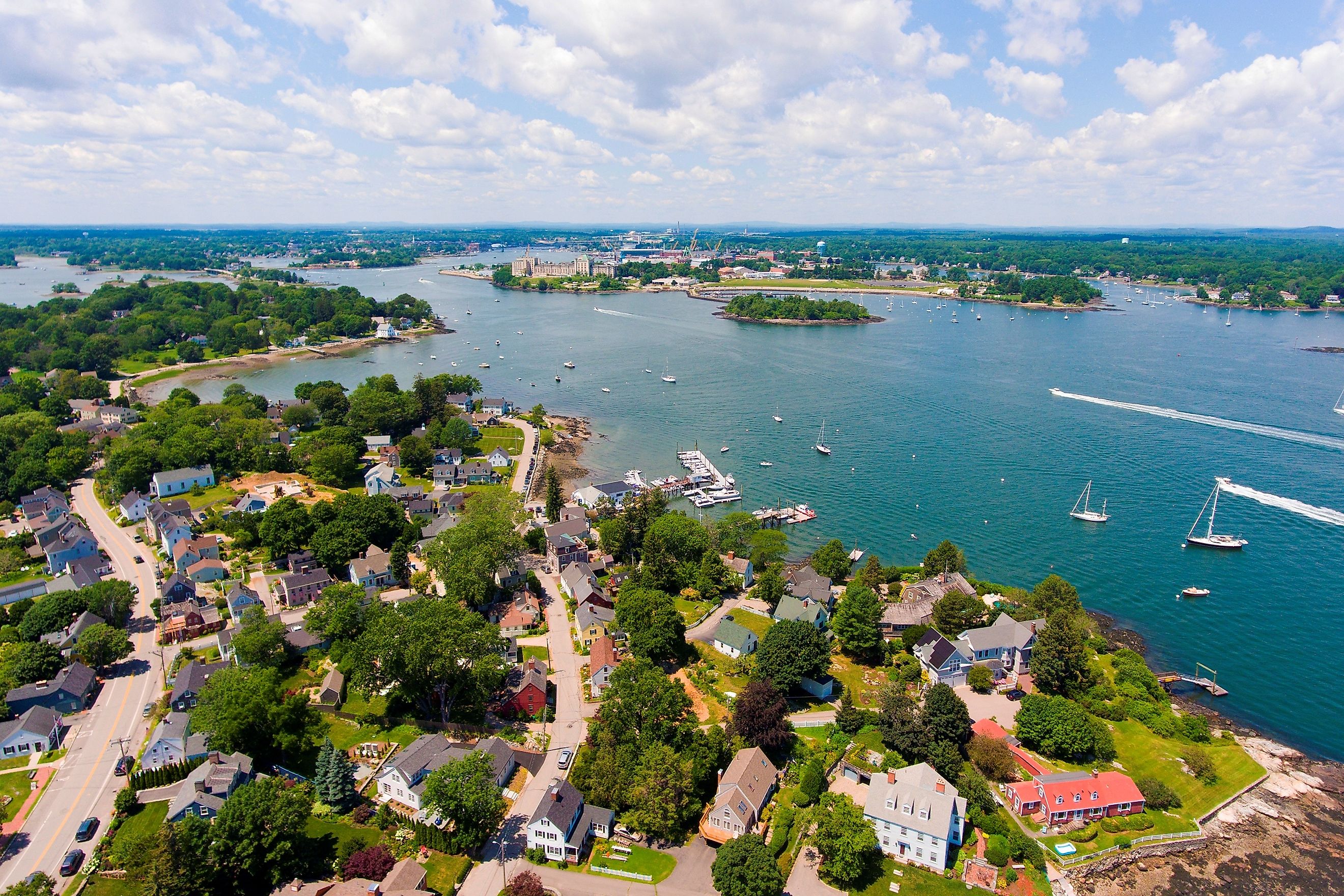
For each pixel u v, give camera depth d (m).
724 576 157.12
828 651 124.62
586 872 87.94
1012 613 143.62
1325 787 109.38
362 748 106.69
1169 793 103.00
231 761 97.56
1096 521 196.12
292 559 158.50
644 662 118.69
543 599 152.38
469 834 88.56
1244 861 95.75
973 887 89.00
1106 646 141.38
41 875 79.12
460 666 115.62
